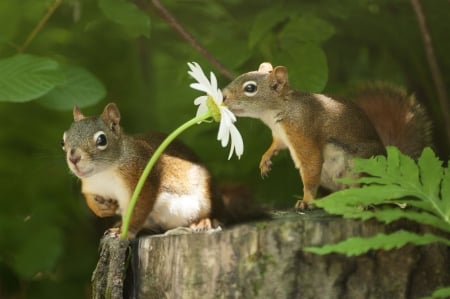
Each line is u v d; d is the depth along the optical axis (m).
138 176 9.18
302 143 9.47
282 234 8.01
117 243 8.61
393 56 13.30
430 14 12.98
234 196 10.13
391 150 7.97
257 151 12.52
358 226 7.98
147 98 14.52
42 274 12.91
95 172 9.04
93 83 10.73
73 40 13.67
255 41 11.19
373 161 7.92
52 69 10.02
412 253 8.11
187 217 9.30
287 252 7.99
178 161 9.37
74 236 13.14
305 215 8.60
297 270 7.99
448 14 12.95
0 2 12.55
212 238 8.10
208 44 11.95
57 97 10.57
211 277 8.09
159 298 8.32
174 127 14.35
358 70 13.78
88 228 13.20
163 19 12.49
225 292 8.05
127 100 14.48
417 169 7.80
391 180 7.76
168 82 14.92
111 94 14.31
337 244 7.26
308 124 9.48
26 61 10.03
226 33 12.44
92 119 9.20
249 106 9.58
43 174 13.05
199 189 9.33
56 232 12.23
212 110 8.42
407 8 12.97
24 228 12.23
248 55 11.66
